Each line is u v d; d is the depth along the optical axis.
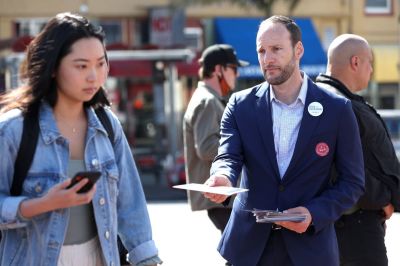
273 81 8.41
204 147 11.85
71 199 6.39
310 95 8.50
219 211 12.08
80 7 50.31
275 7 51.38
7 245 6.84
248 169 8.59
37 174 6.76
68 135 6.99
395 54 53.16
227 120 8.80
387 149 10.02
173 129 38.03
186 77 48.19
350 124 8.47
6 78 32.88
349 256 10.16
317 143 8.38
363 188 8.55
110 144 7.18
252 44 49.56
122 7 50.66
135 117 47.84
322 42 52.81
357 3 53.06
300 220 7.88
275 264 8.44
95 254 6.99
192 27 50.94
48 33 6.83
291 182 8.38
